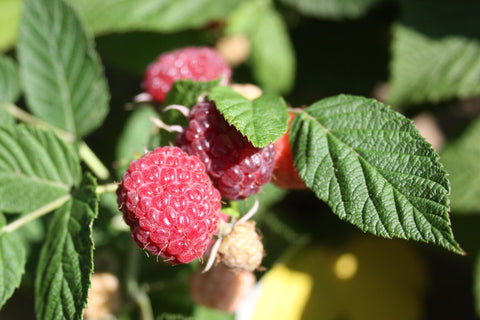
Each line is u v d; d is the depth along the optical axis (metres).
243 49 0.38
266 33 0.38
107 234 0.34
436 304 0.40
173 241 0.26
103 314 0.32
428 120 0.44
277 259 0.35
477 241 0.36
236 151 0.27
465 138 0.37
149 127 0.37
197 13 0.36
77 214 0.28
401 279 0.39
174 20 0.36
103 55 0.39
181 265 0.34
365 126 0.27
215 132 0.27
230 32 0.37
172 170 0.27
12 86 0.34
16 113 0.33
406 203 0.26
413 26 0.35
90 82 0.32
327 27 0.39
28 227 0.33
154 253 0.27
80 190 0.29
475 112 0.42
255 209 0.28
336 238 0.39
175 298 0.34
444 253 0.38
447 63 0.35
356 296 0.38
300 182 0.29
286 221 0.38
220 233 0.28
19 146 0.30
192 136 0.27
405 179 0.27
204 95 0.28
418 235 0.26
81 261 0.28
